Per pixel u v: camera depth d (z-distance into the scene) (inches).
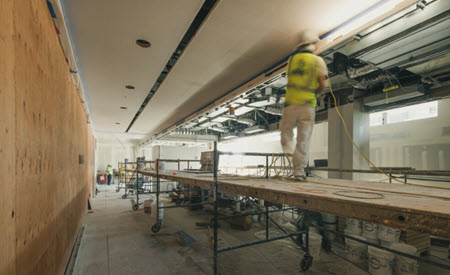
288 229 163.6
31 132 53.3
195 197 237.0
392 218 37.7
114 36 116.0
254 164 410.3
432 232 32.6
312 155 293.7
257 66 147.5
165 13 98.5
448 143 176.7
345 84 174.1
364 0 87.4
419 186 71.7
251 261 112.7
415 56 127.3
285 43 119.6
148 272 101.2
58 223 83.8
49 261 69.9
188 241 138.3
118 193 360.2
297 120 81.2
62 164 92.7
